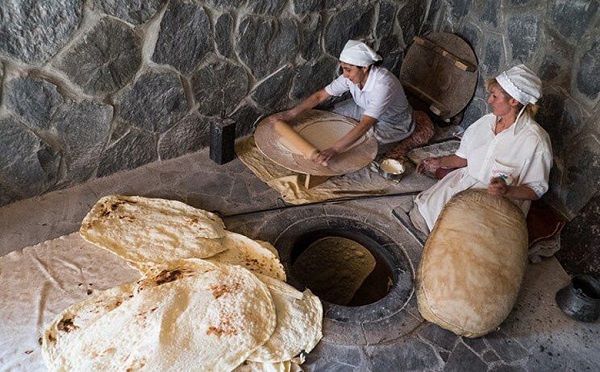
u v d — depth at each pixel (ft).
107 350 5.35
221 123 8.70
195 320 5.66
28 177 7.52
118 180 8.39
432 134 10.44
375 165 9.41
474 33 10.39
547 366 6.26
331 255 8.29
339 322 6.42
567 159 8.44
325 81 10.43
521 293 7.22
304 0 8.86
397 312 6.66
